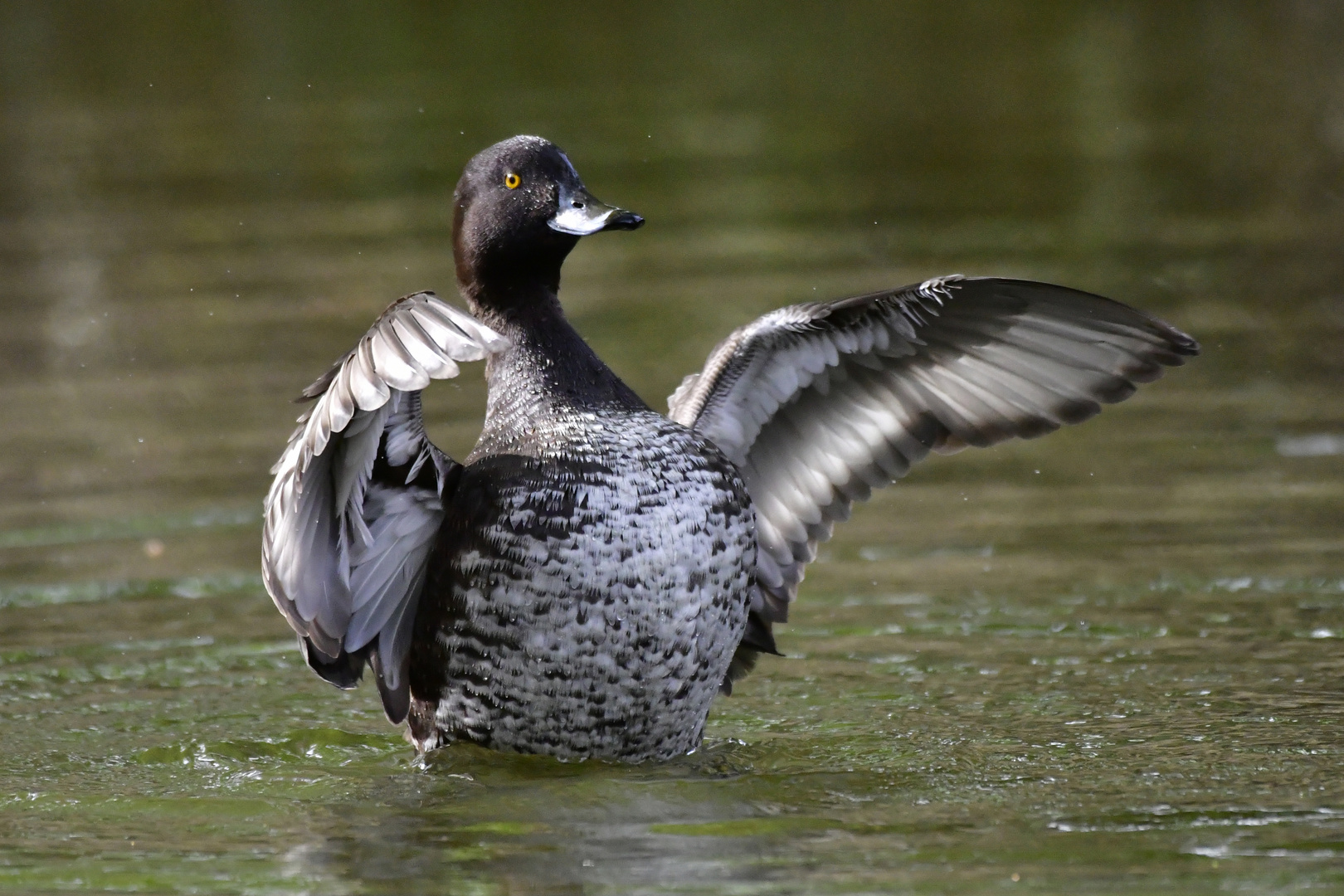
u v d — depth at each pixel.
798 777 7.79
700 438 7.82
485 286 8.29
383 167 23.14
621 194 22.20
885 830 7.05
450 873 6.68
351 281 18.38
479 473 7.70
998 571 10.88
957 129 25.36
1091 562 10.92
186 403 15.00
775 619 8.88
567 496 7.46
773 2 35.38
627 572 7.45
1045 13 33.66
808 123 25.81
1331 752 7.84
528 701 7.72
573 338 8.08
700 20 33.69
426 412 14.78
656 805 7.45
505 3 34.84
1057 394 8.37
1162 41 30.92
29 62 30.73
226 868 6.79
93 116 26.72
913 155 23.92
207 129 25.61
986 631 9.89
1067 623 9.94
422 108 26.28
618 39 32.09
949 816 7.20
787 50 31.20
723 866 6.66
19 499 12.85
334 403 6.60
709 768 7.95
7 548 11.79
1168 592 10.34
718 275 18.39
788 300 17.14
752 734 8.46
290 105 27.05
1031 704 8.73
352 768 8.15
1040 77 28.55
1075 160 23.38
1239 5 33.28
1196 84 27.59
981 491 12.66
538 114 25.92
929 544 11.52
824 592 10.72
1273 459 12.84
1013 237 19.61
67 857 6.94
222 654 9.97
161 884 6.61
